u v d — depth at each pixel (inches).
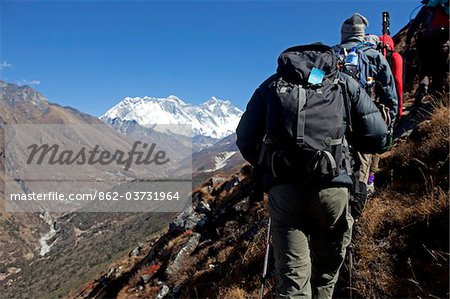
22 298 5502.0
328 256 132.5
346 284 178.5
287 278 119.1
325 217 120.2
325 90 119.9
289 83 122.2
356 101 124.3
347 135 129.0
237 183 655.8
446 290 148.9
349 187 121.3
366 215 193.2
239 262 303.0
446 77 266.2
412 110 297.1
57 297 3639.3
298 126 115.1
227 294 257.9
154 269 562.9
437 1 253.6
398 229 181.0
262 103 128.7
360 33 173.5
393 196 204.4
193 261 472.7
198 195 780.6
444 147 207.8
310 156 114.3
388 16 211.9
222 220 519.8
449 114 224.1
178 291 397.7
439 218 170.2
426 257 164.9
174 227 656.4
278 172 118.6
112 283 753.0
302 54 125.7
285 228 121.8
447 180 188.5
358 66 159.3
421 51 268.5
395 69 185.5
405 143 239.8
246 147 131.0
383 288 165.2
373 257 175.9
